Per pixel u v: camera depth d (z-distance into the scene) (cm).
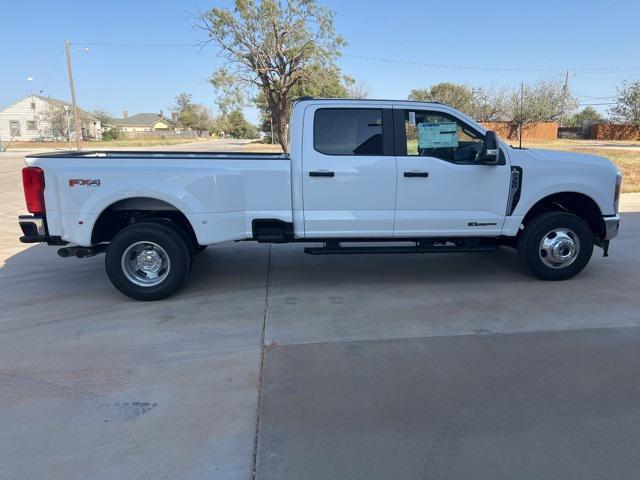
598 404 351
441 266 704
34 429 331
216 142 7494
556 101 5519
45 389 382
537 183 592
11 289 621
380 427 327
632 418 334
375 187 574
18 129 7106
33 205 546
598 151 3206
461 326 489
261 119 6825
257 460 297
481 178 583
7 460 300
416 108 578
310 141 568
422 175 575
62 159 543
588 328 479
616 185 607
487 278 643
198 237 555
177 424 335
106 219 575
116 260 558
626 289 591
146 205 570
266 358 429
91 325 506
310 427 329
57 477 285
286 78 2780
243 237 573
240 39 2684
